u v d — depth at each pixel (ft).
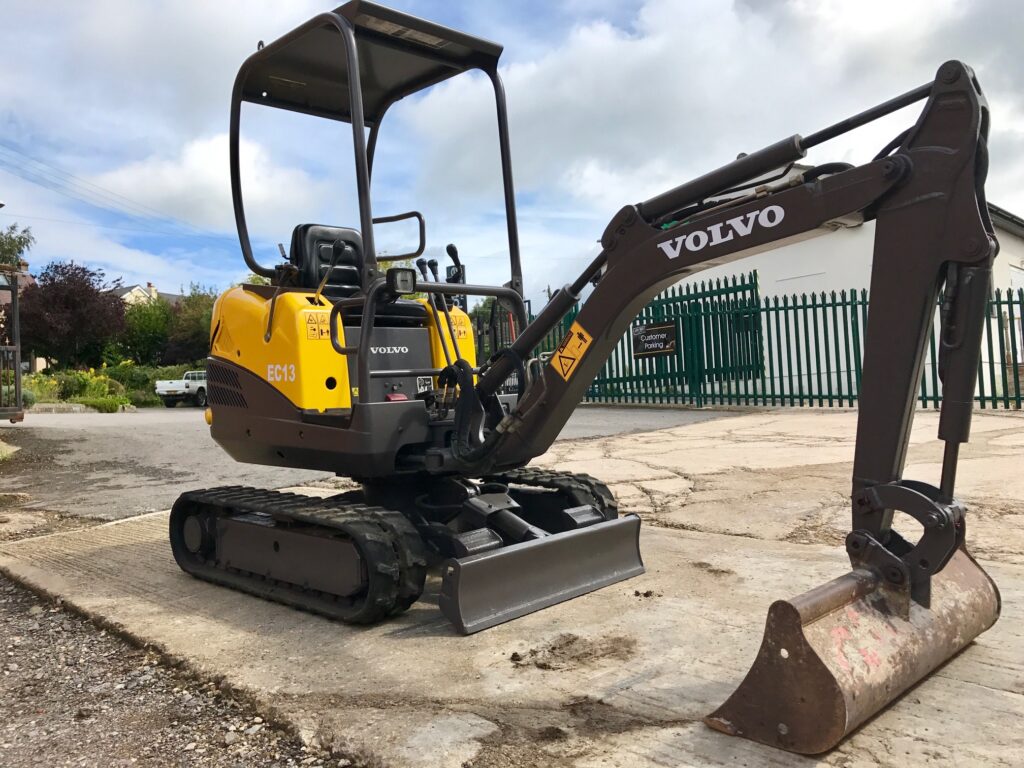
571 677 10.64
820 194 9.55
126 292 212.43
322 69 16.80
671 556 16.42
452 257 16.05
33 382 86.84
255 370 15.71
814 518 19.34
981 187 8.82
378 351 15.57
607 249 11.71
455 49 16.12
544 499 16.29
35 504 26.55
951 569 10.89
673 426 41.29
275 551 14.93
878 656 8.77
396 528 13.23
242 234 16.97
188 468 33.01
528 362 14.84
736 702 8.84
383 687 10.64
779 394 48.55
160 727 10.23
